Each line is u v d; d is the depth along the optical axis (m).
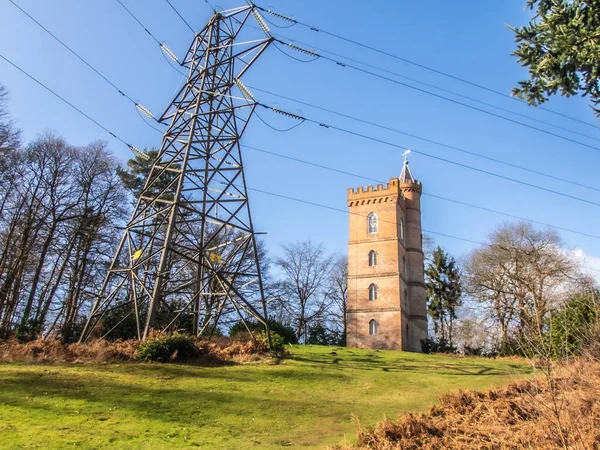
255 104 25.56
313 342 62.00
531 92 9.41
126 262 42.69
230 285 25.62
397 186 61.28
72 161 40.78
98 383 17.25
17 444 10.73
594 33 8.20
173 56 28.38
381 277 58.25
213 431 13.41
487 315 51.09
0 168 35.03
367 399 18.52
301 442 12.90
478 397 15.77
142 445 11.76
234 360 24.34
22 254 34.56
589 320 16.95
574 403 12.94
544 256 47.62
